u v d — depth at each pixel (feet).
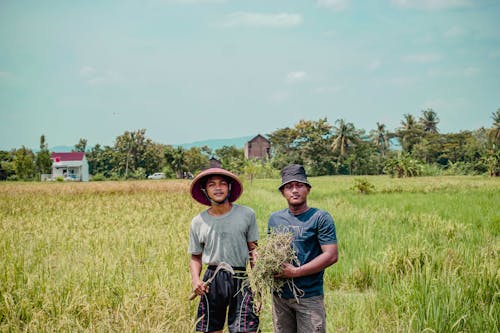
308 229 12.25
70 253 26.76
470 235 32.07
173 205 65.26
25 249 29.25
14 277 21.40
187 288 18.35
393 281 21.29
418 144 297.12
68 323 15.70
